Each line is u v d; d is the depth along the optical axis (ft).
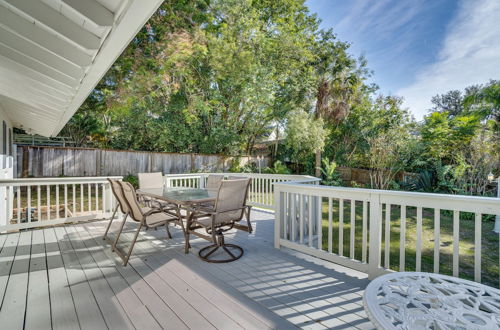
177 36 29.63
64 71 7.89
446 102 56.90
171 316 6.22
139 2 4.15
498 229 15.44
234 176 19.51
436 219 7.03
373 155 30.86
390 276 5.07
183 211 17.20
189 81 35.91
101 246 11.22
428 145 28.48
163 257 9.98
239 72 34.55
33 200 24.71
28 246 11.21
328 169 36.22
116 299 6.99
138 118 37.32
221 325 5.90
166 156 36.78
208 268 9.00
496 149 22.74
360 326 5.95
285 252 10.60
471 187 23.65
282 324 5.98
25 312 6.40
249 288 7.63
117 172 33.99
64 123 20.11
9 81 11.68
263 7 40.63
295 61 39.24
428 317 3.67
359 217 20.04
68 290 7.48
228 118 44.21
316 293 7.38
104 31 5.55
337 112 38.27
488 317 3.70
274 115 43.24
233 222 10.89
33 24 5.94
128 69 28.96
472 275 10.41
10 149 26.81
